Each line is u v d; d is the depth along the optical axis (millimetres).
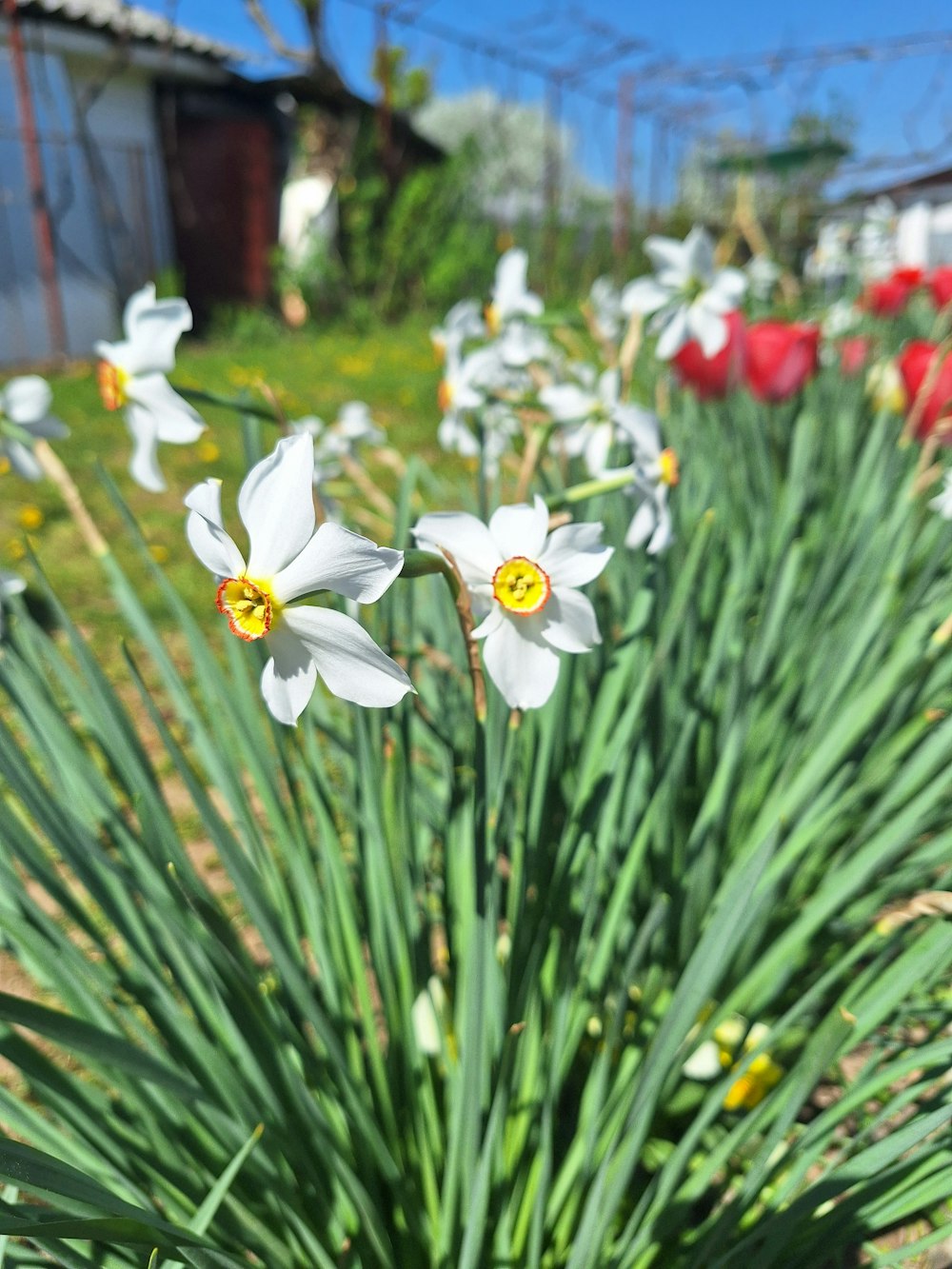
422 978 363
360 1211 280
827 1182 266
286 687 212
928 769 385
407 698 353
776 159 4309
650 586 362
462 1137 292
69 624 296
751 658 436
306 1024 338
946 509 477
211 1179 293
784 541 527
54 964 280
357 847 367
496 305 540
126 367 341
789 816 395
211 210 3770
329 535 199
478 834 259
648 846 430
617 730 354
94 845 279
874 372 763
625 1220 347
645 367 881
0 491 1426
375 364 2607
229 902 608
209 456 1611
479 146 4363
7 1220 178
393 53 4031
